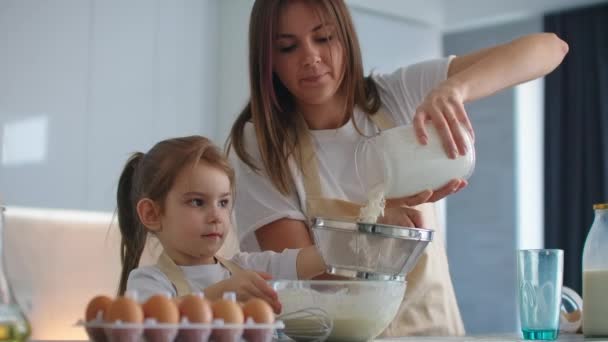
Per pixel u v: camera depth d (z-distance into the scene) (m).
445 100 1.35
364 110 1.72
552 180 4.94
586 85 4.89
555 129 4.95
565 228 4.91
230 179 1.50
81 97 3.68
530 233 5.14
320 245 1.19
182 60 4.06
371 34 4.79
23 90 3.49
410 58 4.96
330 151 1.71
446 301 1.73
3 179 3.42
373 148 1.37
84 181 3.68
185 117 4.07
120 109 3.81
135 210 1.57
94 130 3.72
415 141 1.34
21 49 3.49
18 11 3.49
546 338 1.35
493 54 1.54
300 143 1.70
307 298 1.08
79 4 3.69
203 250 1.44
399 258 1.16
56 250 3.00
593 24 4.88
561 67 4.94
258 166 1.73
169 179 1.45
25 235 2.95
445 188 1.37
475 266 5.21
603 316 1.43
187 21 4.09
